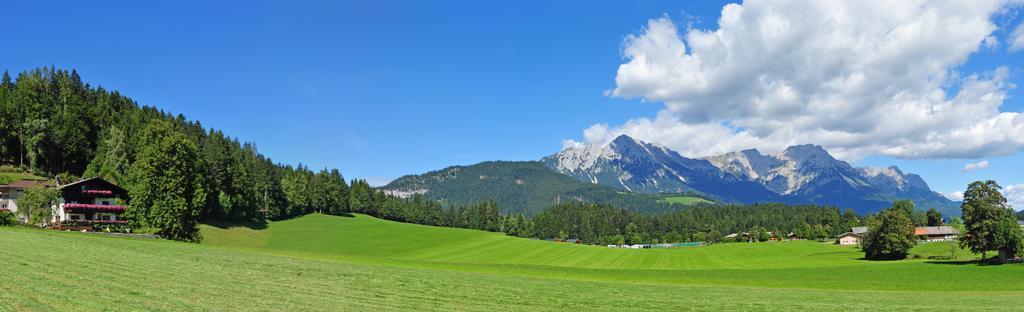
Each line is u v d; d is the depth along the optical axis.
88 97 175.25
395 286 36.09
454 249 136.12
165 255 41.66
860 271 82.06
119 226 77.62
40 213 78.38
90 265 32.25
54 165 136.38
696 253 133.12
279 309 24.75
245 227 138.50
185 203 82.75
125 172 121.44
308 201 192.50
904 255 114.75
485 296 34.50
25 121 138.25
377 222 187.25
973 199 92.06
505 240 157.75
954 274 74.50
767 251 140.88
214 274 34.06
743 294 44.59
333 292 31.50
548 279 51.34
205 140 152.75
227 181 133.88
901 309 36.56
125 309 21.53
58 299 22.02
